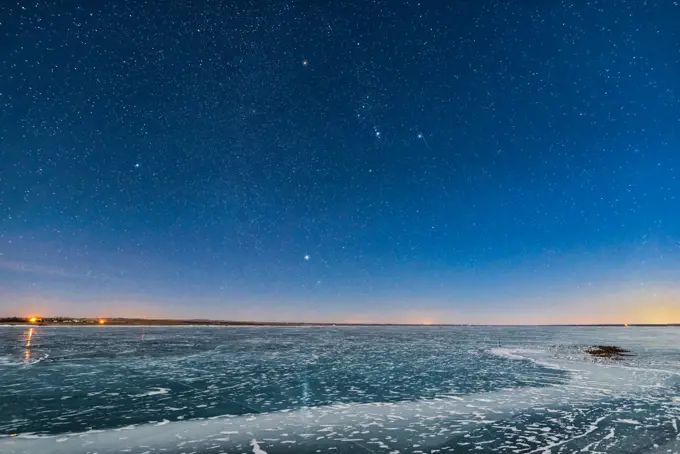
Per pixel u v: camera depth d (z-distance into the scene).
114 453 7.25
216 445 7.72
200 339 41.38
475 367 19.62
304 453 7.34
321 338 47.97
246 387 13.77
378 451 7.48
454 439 8.17
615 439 8.10
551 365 20.36
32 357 22.03
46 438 8.06
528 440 8.09
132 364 19.58
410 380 15.52
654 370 18.28
